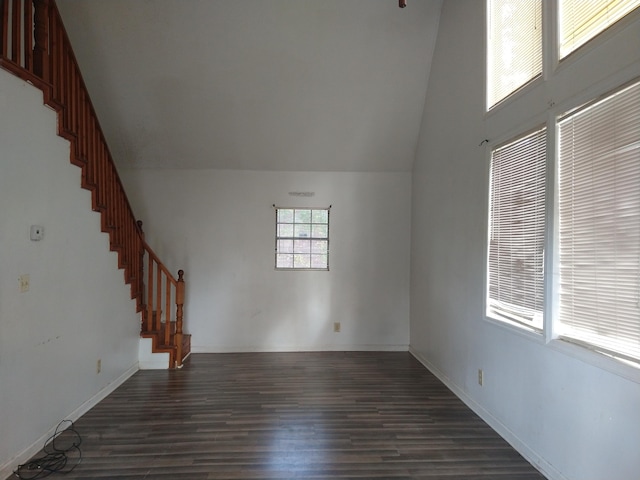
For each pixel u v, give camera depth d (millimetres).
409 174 5008
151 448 2461
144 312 4211
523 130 2441
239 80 4020
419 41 3881
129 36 3662
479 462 2328
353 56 3891
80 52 3730
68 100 2764
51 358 2549
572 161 2045
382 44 3840
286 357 4637
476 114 3076
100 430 2699
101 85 3992
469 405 3148
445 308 3721
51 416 2553
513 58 2625
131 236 3910
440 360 3846
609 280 1795
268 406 3152
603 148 1837
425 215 4359
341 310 4969
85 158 2979
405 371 4117
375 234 5004
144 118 4305
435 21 3795
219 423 2828
